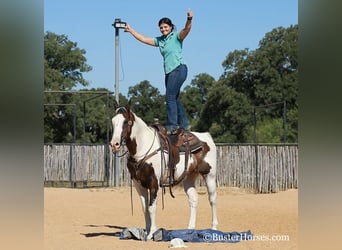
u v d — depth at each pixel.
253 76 57.47
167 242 10.57
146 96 67.38
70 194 23.34
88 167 27.47
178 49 12.02
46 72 54.56
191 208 12.03
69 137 55.62
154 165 10.86
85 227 13.29
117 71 27.12
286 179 25.34
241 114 56.41
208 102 58.69
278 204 19.16
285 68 56.97
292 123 52.59
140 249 9.66
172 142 11.41
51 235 11.64
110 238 11.20
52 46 58.59
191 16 11.66
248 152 25.67
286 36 56.78
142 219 15.16
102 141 58.00
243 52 58.62
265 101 56.28
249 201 20.44
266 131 52.72
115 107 10.89
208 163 12.17
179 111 12.30
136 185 11.18
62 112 55.62
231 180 25.83
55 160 27.44
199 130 59.53
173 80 11.93
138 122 10.77
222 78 59.75
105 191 24.98
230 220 14.56
